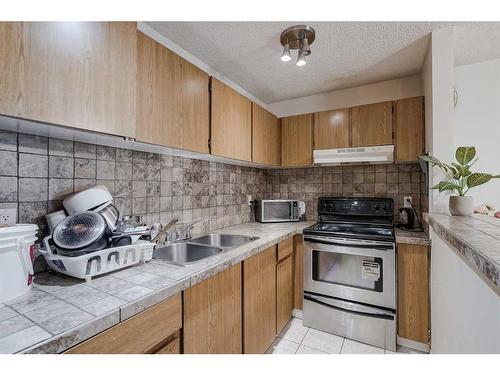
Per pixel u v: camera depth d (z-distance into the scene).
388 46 1.77
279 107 2.93
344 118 2.28
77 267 0.90
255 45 1.77
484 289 0.78
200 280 1.05
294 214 2.65
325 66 2.07
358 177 2.54
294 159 2.52
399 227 2.17
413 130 2.01
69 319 0.67
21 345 0.56
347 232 2.01
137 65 1.14
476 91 2.06
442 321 1.36
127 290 0.86
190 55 1.88
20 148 0.99
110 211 1.17
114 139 1.11
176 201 1.75
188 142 1.43
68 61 0.86
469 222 1.12
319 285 2.06
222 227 2.23
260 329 1.61
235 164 2.38
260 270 1.63
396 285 1.80
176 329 0.96
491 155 2.01
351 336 1.91
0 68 0.71
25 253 0.82
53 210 1.09
